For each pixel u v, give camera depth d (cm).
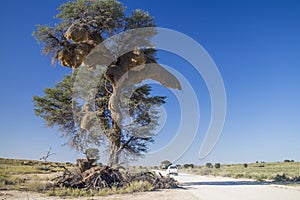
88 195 1525
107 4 2269
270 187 1998
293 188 1908
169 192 1673
